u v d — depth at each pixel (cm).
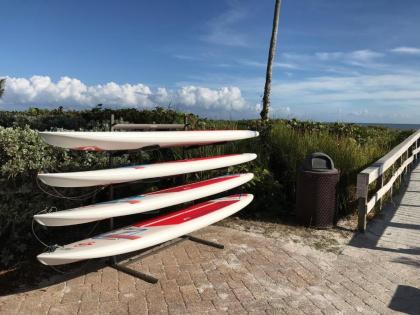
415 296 373
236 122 873
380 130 1415
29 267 424
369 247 503
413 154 1122
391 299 367
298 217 591
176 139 452
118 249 366
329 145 691
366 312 344
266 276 410
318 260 455
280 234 546
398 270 432
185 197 464
